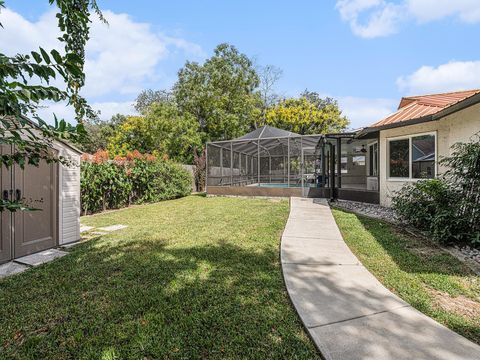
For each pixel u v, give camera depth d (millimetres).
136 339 2307
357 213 8289
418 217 5699
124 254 4438
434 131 7566
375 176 11180
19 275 3635
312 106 26703
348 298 2926
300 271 3666
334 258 4176
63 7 2090
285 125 26344
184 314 2668
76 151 5441
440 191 5453
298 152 17250
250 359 2086
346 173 16875
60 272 3705
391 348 2135
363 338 2254
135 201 11094
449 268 3791
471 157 4977
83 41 2242
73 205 5391
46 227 4867
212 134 20500
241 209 9094
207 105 19703
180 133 17422
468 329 2430
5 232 4234
